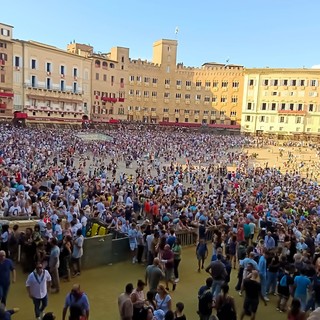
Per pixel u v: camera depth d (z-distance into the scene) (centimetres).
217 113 11675
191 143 7969
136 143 7012
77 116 9575
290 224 2041
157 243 1537
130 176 3781
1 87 7644
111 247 1647
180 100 11794
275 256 1431
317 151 8306
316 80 10150
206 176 4538
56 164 4091
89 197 2481
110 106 10681
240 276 1448
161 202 2364
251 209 2397
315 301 1181
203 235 1888
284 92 10488
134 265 1661
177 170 4466
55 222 1617
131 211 2092
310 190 3641
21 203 1911
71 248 1482
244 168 5350
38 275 1081
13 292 1308
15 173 2845
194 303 1334
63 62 9006
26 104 8194
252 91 10850
